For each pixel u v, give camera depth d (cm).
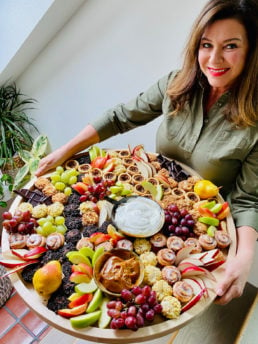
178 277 72
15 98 180
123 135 177
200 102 94
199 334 92
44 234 81
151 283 71
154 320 66
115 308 63
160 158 105
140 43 137
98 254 73
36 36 146
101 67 154
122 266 68
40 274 67
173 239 79
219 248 81
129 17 132
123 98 159
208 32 74
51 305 67
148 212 83
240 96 83
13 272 70
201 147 95
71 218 85
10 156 158
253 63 77
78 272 70
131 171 100
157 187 94
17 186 121
